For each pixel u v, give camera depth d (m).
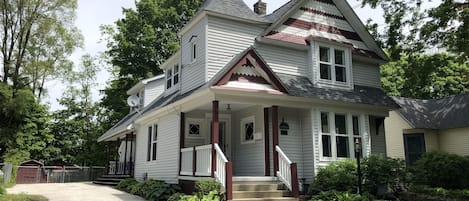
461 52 13.25
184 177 12.23
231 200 9.58
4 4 24.11
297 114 13.22
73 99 36.31
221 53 12.83
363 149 13.54
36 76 25.58
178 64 16.30
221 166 10.17
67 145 33.34
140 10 30.34
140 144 17.91
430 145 17.91
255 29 13.67
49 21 25.05
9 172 19.36
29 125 26.45
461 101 18.48
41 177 24.33
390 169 11.61
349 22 15.48
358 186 10.95
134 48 29.28
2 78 24.80
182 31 14.73
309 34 14.27
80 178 26.27
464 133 17.03
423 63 14.47
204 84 12.24
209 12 12.76
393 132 19.28
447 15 12.77
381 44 15.01
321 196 10.53
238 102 11.29
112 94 32.25
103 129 33.72
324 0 15.03
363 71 15.52
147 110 18.03
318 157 12.48
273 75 11.89
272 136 12.09
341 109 13.38
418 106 19.75
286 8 14.28
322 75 13.85
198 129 13.62
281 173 11.23
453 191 10.71
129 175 18.56
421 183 12.20
